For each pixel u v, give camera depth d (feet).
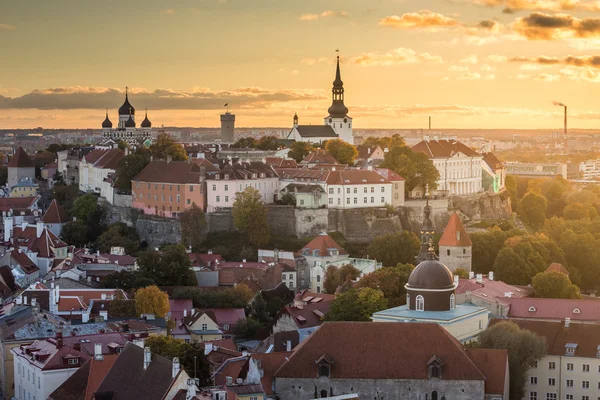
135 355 639.76
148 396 595.06
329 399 636.48
